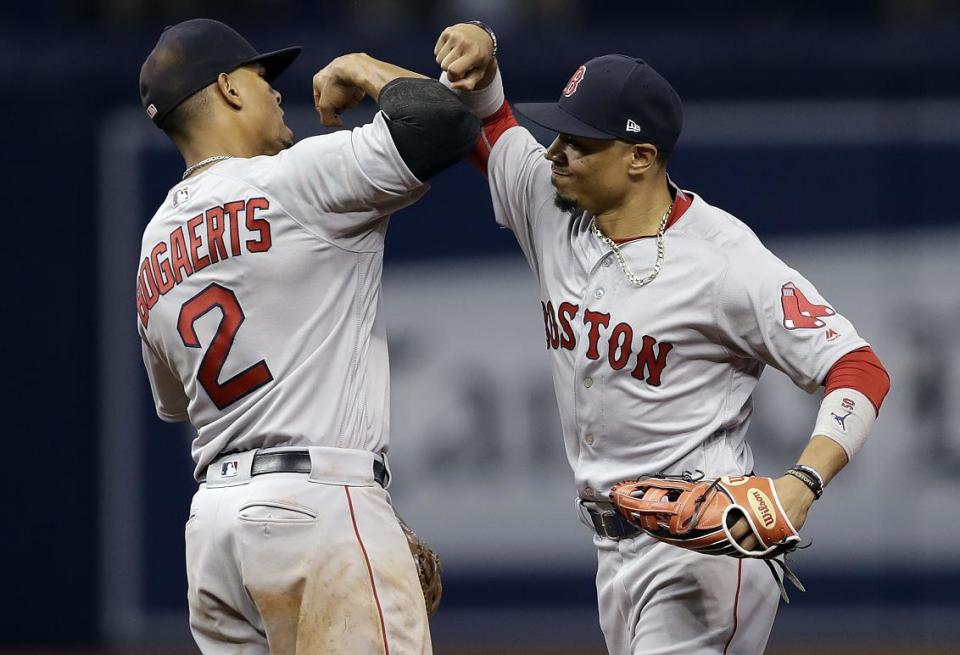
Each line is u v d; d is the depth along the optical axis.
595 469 13.12
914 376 27.20
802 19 30.91
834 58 27.39
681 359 12.55
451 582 27.30
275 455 11.91
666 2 31.36
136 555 27.64
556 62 27.44
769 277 12.19
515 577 27.27
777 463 26.45
